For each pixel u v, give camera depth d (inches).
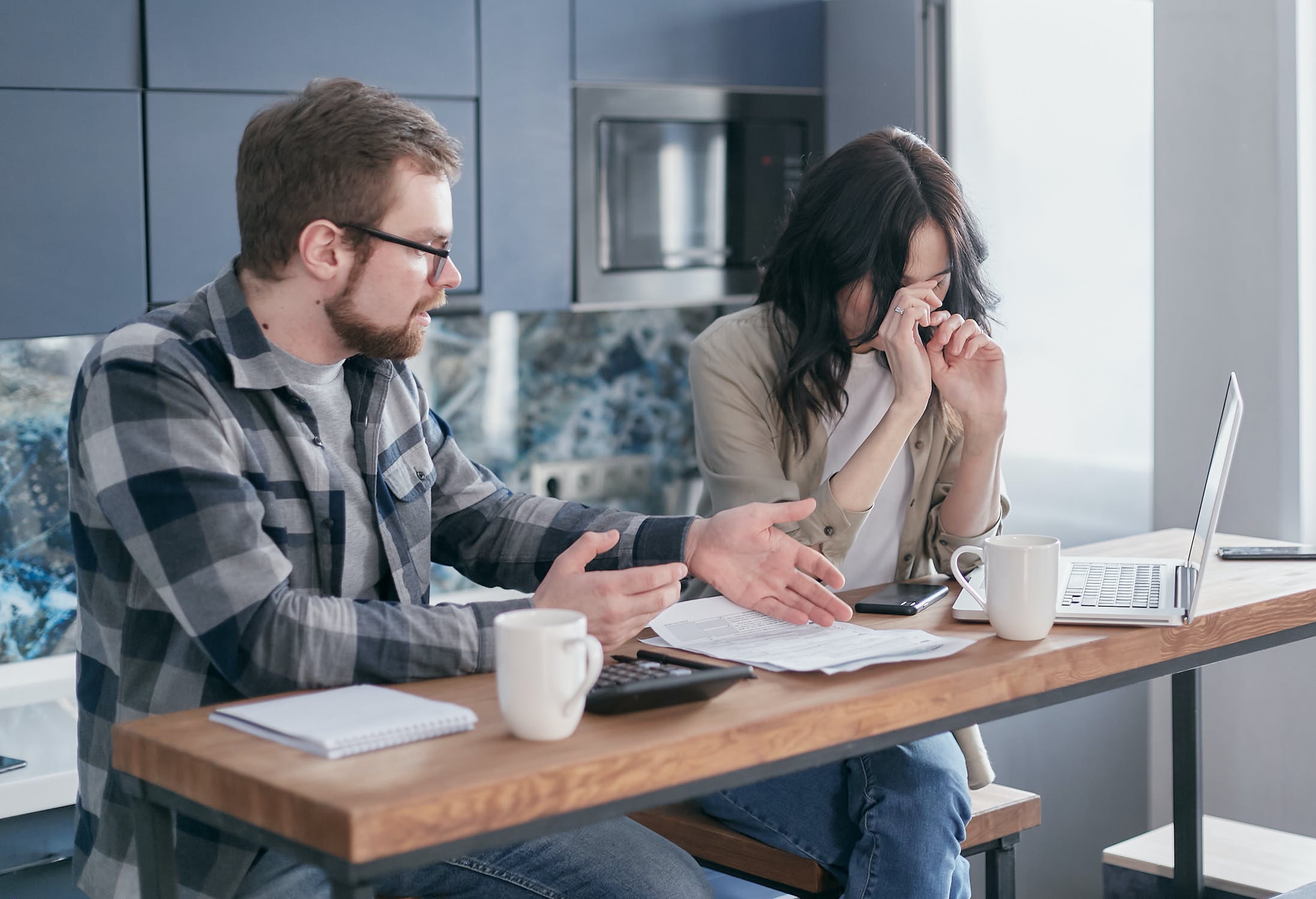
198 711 48.4
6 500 103.7
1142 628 58.6
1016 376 104.7
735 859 71.6
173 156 91.0
